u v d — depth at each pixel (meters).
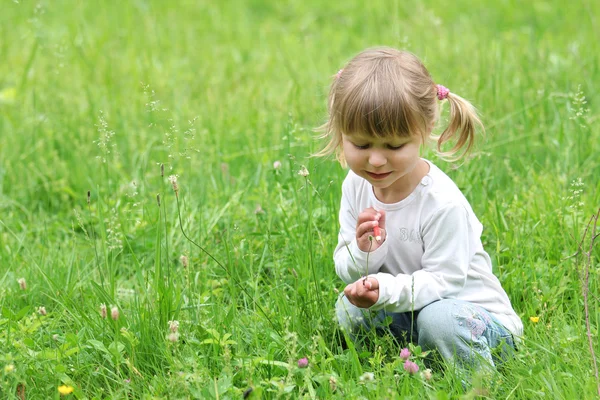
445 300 3.95
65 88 8.20
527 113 6.79
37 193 6.40
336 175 5.64
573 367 3.82
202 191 5.95
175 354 3.78
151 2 11.91
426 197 3.98
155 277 4.35
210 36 10.58
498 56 8.39
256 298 4.52
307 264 4.69
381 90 3.70
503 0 11.21
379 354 3.91
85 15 10.99
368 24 10.80
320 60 9.38
